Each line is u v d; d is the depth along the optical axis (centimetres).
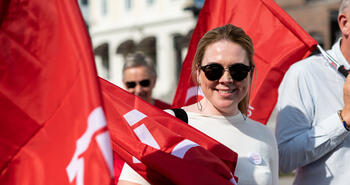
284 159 250
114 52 2870
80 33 129
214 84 198
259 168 202
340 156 240
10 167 141
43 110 138
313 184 247
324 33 1809
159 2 2548
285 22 271
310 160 240
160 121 193
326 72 251
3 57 139
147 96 385
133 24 2703
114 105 189
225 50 196
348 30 243
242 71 196
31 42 138
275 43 273
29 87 139
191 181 169
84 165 126
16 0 138
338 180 240
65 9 131
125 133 182
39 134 139
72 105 131
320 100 248
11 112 140
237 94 201
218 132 204
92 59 128
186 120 206
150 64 386
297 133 247
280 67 270
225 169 176
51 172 137
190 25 2366
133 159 179
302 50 268
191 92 262
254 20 278
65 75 132
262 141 211
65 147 134
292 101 252
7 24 139
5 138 141
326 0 1791
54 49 135
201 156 175
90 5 3062
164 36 2520
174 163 172
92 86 126
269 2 274
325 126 234
